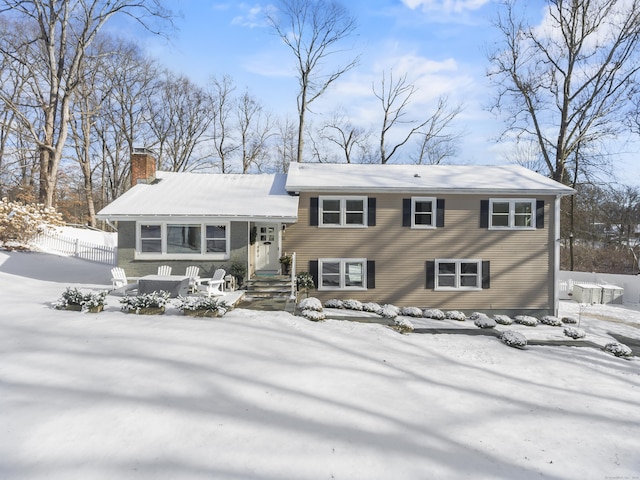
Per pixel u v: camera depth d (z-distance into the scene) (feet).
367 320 45.32
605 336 49.49
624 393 27.84
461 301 58.29
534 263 58.44
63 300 36.11
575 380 30.07
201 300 37.24
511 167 68.90
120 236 51.19
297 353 28.30
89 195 124.26
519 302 58.39
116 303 39.83
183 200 54.49
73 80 95.66
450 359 32.53
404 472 15.24
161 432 16.49
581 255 130.93
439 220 57.93
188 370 22.91
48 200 88.99
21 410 17.20
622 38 81.46
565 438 19.54
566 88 89.45
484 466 16.29
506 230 58.23
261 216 49.73
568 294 83.41
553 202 58.54
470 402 23.13
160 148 143.84
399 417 20.02
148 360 23.98
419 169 67.41
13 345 25.17
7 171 108.27
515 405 23.44
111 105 134.72
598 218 135.13
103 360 23.56
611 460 17.71
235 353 26.68
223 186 62.03
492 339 41.29
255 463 14.97
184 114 143.84
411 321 48.65
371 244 57.88
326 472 14.80
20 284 49.19
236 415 18.48
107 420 16.97
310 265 57.47
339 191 57.21
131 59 129.90
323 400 21.08
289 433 17.37
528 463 16.89
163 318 34.78
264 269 59.67
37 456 14.37
